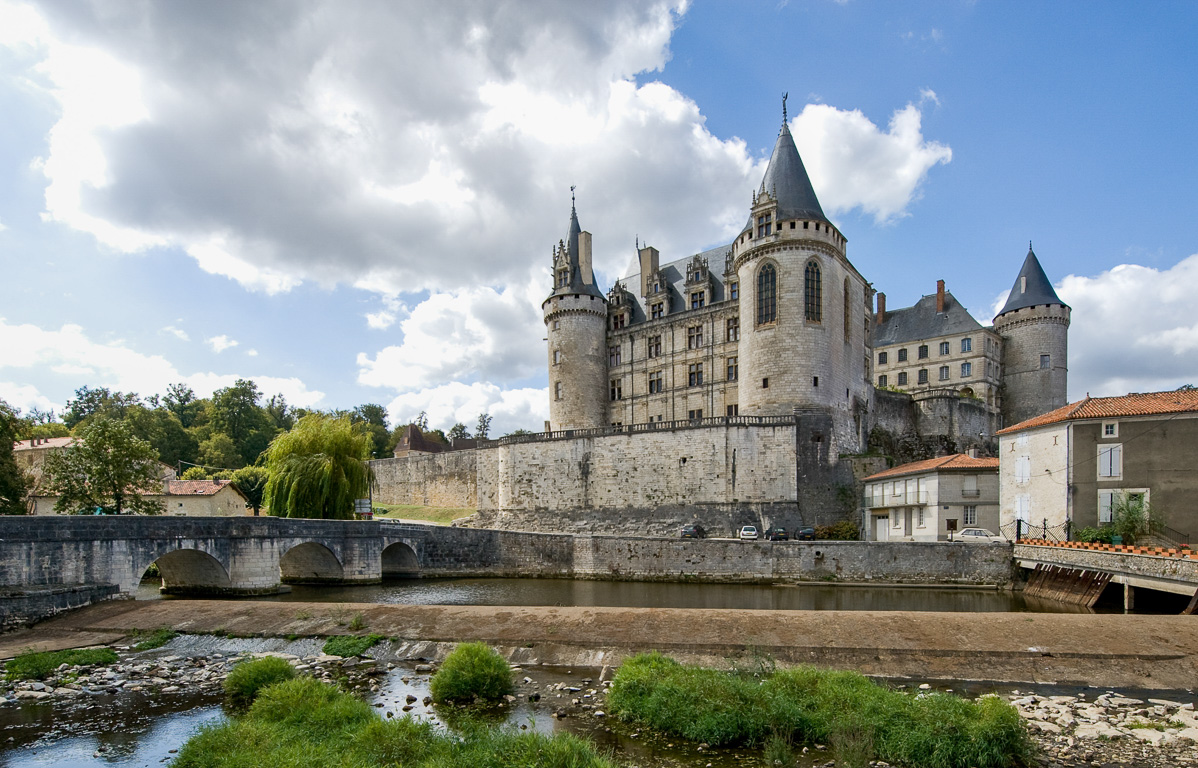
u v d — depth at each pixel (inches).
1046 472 1491.1
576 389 2800.2
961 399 2763.3
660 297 2810.0
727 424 2160.4
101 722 625.3
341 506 1818.4
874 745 542.9
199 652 896.3
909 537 1868.8
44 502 2021.4
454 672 684.7
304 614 997.8
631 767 521.7
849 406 2346.2
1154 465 1318.9
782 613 915.4
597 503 2349.9
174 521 1242.0
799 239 2203.5
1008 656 788.0
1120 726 606.5
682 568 1716.3
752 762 534.6
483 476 2696.9
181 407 4419.3
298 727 554.9
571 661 823.1
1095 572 1212.5
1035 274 3267.7
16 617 992.2
